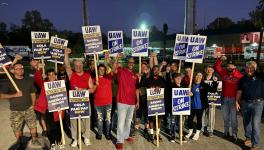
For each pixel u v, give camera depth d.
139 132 8.60
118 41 8.79
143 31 8.42
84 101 7.10
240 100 7.48
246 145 7.48
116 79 7.77
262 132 8.43
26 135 8.30
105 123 8.14
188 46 7.80
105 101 7.70
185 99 7.51
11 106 6.76
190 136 8.07
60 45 8.69
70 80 7.37
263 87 6.94
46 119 8.01
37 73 8.13
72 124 7.33
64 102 7.03
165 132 8.58
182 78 8.40
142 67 8.43
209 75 8.21
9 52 48.44
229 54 45.88
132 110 7.36
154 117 8.00
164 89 7.98
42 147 7.31
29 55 50.19
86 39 7.82
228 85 7.79
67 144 7.55
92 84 7.43
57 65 9.19
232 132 7.81
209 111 8.16
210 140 7.88
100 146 7.45
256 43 45.88
